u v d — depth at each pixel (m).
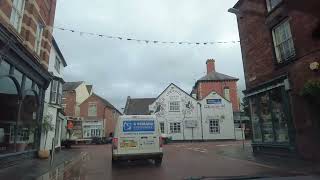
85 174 10.55
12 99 12.62
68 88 50.31
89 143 41.81
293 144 11.74
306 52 11.24
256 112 15.74
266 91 14.52
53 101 21.48
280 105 13.29
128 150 13.20
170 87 42.09
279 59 13.61
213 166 11.65
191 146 27.30
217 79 45.50
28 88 14.30
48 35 17.14
